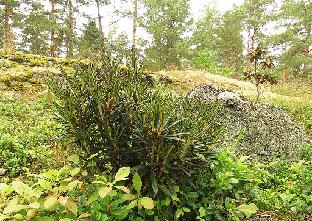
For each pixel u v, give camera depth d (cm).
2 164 649
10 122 898
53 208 366
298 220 534
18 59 1570
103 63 495
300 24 3553
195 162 489
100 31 2952
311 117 1311
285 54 3612
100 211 396
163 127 430
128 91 459
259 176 669
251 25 4156
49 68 1552
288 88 2197
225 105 972
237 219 474
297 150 854
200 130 506
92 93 451
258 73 1214
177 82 1783
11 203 362
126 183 459
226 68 3169
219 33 4431
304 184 624
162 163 432
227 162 557
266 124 941
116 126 455
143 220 428
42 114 1018
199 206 482
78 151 517
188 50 3722
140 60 509
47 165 653
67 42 3834
